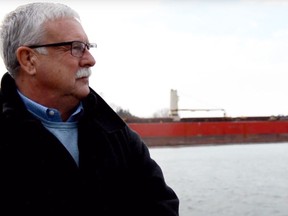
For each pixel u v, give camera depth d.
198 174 14.18
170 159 20.67
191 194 9.97
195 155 23.19
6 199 1.69
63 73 1.80
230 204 8.73
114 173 1.87
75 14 1.89
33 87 1.86
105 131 1.90
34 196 1.70
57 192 1.71
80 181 1.76
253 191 10.29
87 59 1.85
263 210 8.15
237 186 11.27
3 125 1.73
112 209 1.86
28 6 1.84
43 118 1.84
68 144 1.85
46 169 1.72
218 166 17.00
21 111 1.74
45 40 1.79
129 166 1.98
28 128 1.72
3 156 1.70
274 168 15.97
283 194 9.88
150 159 2.10
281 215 7.73
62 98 1.85
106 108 1.97
